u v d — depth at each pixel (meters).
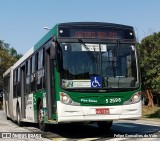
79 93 12.04
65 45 12.33
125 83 12.44
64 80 12.09
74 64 12.23
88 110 12.01
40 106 14.90
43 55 14.16
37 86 15.26
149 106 41.78
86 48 12.43
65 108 11.96
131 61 12.73
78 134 14.03
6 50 69.88
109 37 12.73
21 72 19.17
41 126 14.91
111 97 12.21
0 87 62.16
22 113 18.67
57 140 12.18
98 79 12.23
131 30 13.03
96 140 11.88
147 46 31.08
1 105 50.16
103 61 12.42
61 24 12.52
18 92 19.86
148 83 29.56
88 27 12.67
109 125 15.49
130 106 12.34
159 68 28.92
